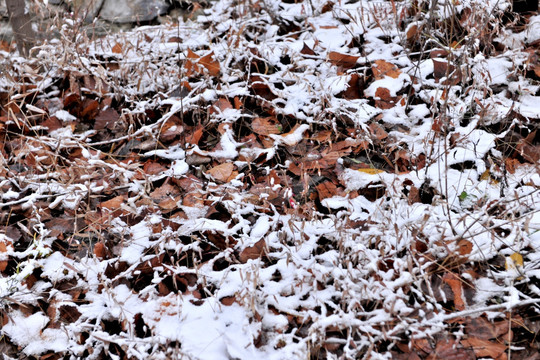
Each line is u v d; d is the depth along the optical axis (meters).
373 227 2.21
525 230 2.00
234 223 2.33
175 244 2.21
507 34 2.99
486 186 2.38
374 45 3.11
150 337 1.93
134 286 2.16
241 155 2.62
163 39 3.29
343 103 2.76
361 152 2.65
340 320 1.88
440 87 2.79
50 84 3.07
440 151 2.53
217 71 3.00
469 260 2.09
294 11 3.45
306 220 2.31
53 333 2.05
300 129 2.69
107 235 2.33
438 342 1.90
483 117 2.63
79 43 3.06
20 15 3.14
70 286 2.17
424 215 2.11
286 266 2.14
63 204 2.47
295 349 1.87
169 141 2.78
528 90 2.78
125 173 2.50
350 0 3.48
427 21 2.91
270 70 3.06
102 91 3.00
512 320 1.94
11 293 2.12
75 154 2.77
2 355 2.02
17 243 2.34
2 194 2.45
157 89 2.97
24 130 2.89
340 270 2.04
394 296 1.91
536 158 2.50
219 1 3.75
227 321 1.99
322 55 3.08
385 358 1.80
